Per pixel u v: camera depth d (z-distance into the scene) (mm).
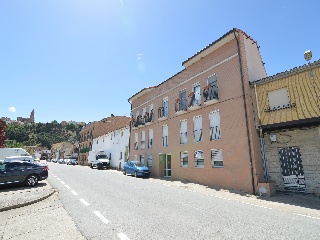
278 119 12336
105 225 5664
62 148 76500
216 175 15148
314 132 11453
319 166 11086
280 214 7199
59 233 5121
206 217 6516
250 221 6188
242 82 14289
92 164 35031
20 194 10164
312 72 11398
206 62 17797
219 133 15719
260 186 11617
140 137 26859
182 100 20344
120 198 9336
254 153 12898
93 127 48875
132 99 29828
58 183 14312
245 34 15500
